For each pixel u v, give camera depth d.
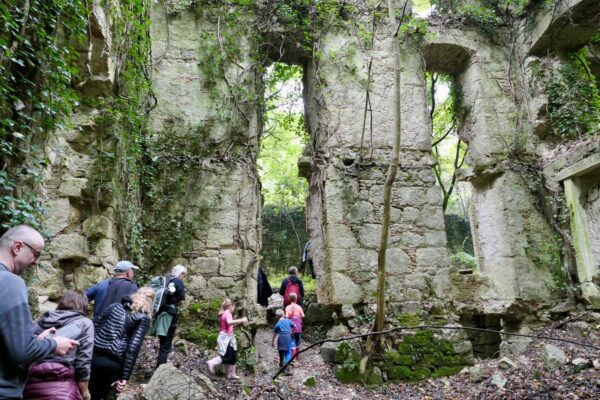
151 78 7.35
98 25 5.02
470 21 8.88
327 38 8.17
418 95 8.25
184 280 6.70
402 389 6.24
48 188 5.28
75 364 2.77
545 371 5.94
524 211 8.04
